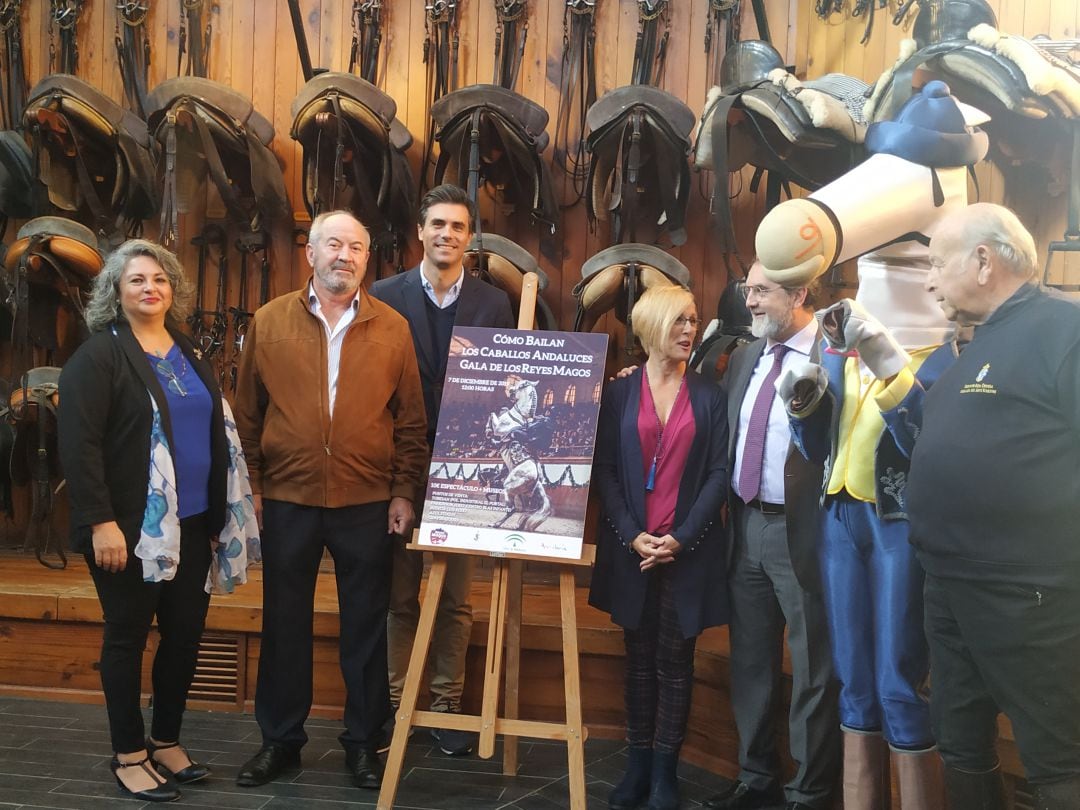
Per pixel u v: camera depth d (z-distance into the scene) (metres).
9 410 3.69
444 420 2.67
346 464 2.71
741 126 2.98
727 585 2.63
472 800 2.69
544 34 3.98
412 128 4.05
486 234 3.64
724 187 2.82
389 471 2.81
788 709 2.77
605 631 3.16
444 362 3.00
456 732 3.04
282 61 4.08
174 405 2.59
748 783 2.62
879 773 2.27
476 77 4.04
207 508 2.68
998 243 1.78
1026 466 1.72
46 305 3.96
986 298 1.81
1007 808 1.98
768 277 2.21
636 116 3.47
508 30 3.95
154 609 2.62
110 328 2.59
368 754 2.76
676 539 2.54
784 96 2.73
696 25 3.91
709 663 2.96
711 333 3.22
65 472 2.47
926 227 2.25
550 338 2.69
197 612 2.68
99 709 3.29
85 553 2.51
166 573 2.51
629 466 2.62
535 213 3.71
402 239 3.95
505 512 2.56
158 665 2.70
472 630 3.22
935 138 2.21
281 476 2.72
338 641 3.29
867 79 3.62
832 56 3.74
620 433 2.65
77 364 2.51
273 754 2.78
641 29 3.91
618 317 3.74
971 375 1.81
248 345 2.81
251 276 4.12
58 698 3.37
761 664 2.61
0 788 2.65
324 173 3.82
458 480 2.62
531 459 2.59
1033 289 1.79
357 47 4.00
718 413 2.63
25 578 3.64
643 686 2.68
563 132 3.99
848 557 2.26
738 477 2.57
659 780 2.62
